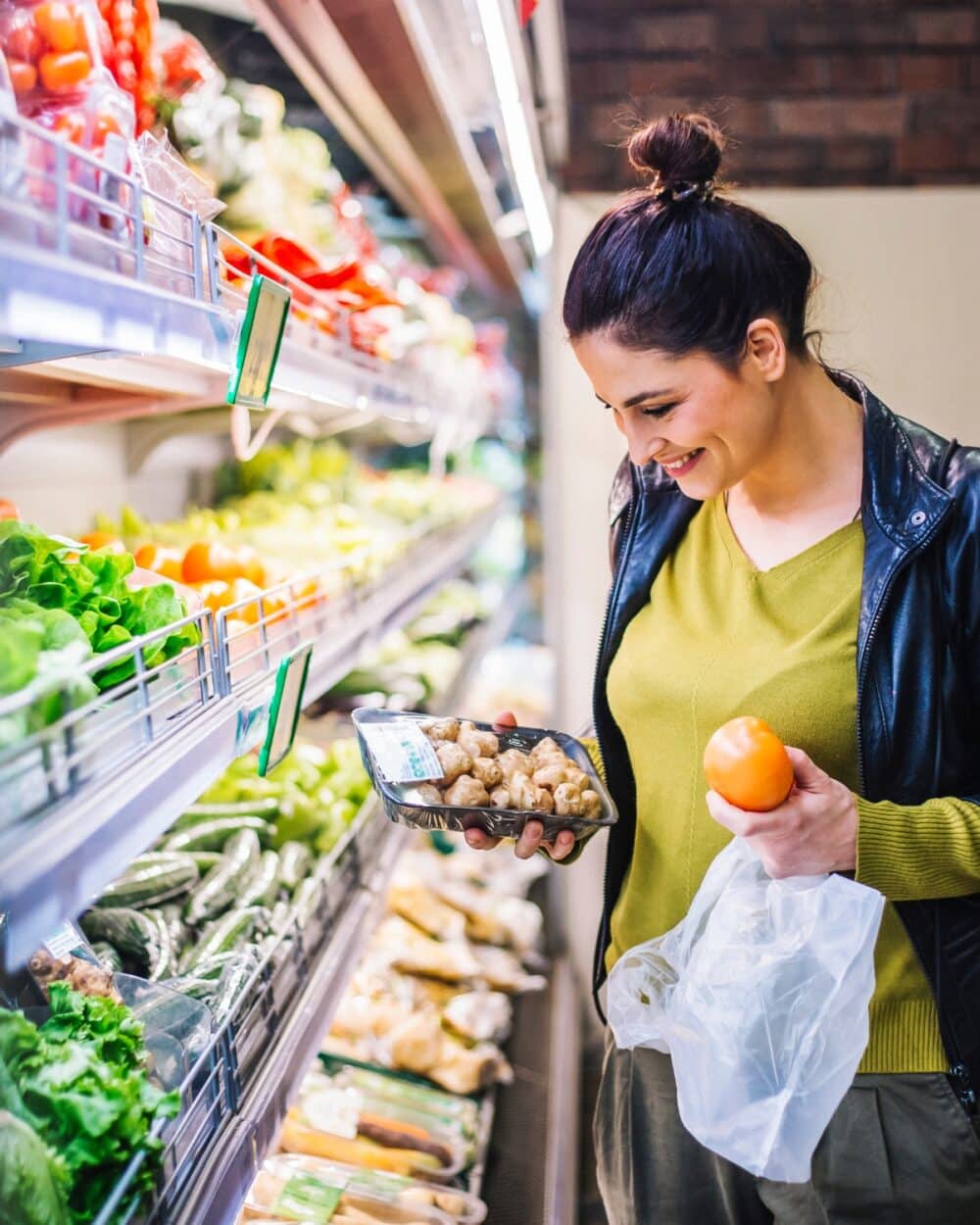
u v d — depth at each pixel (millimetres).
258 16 1766
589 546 2986
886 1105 1354
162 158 1100
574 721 3068
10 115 700
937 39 2891
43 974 1092
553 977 2910
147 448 2311
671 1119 1520
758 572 1432
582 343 1284
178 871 1657
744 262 1238
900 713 1334
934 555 1338
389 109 2182
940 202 2803
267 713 1275
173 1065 1071
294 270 1886
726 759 1202
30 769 735
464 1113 2064
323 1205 1670
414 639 3445
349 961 1653
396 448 4422
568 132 2861
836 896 1227
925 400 2883
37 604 1036
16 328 670
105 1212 833
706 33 2910
